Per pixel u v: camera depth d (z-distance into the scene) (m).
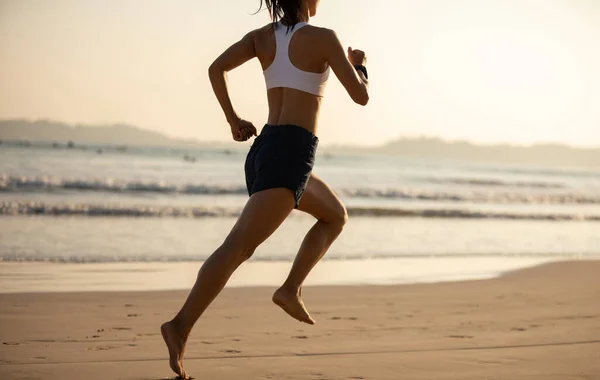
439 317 6.66
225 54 3.75
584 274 10.70
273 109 3.67
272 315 6.64
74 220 17.25
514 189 43.22
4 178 26.16
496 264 11.88
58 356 4.64
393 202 27.86
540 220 22.98
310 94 3.60
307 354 4.82
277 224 3.54
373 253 13.02
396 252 13.30
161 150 78.81
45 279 9.01
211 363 4.47
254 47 3.75
